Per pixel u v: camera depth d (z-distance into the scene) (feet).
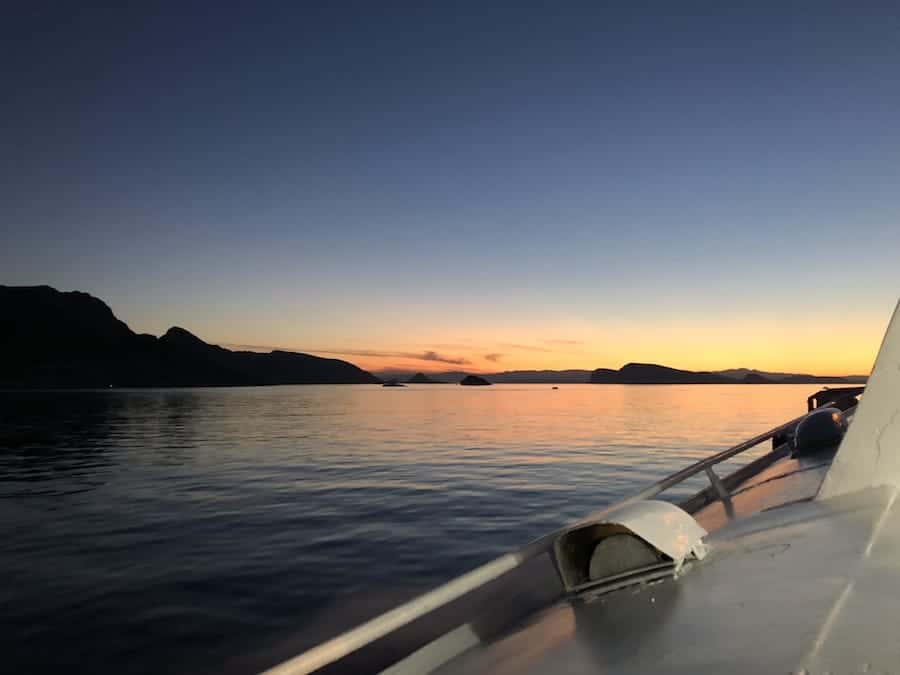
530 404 313.53
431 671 6.60
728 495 13.85
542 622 6.49
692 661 4.12
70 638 22.39
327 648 4.83
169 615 24.73
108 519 45.60
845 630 3.93
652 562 6.48
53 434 132.36
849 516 6.83
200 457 88.02
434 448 99.30
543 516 44.80
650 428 141.28
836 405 24.02
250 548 35.83
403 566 31.60
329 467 75.51
